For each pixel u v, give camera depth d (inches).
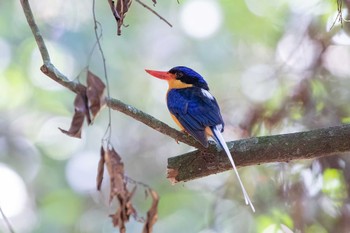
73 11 586.9
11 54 562.3
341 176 369.1
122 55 588.7
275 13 541.3
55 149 580.7
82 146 580.1
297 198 373.4
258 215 386.9
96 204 555.5
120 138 578.2
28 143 575.5
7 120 574.6
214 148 280.5
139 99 585.0
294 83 415.2
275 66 474.9
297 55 429.7
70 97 577.9
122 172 227.9
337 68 410.3
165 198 540.4
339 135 271.1
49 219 547.2
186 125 325.7
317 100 399.2
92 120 223.1
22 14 573.6
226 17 580.7
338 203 369.1
